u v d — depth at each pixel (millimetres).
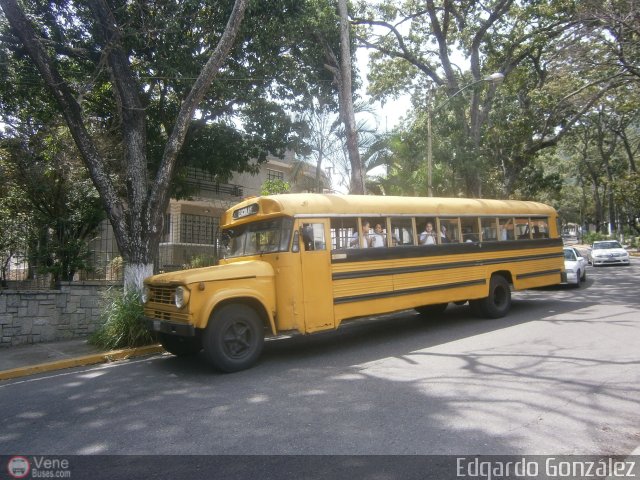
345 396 5707
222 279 6949
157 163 14430
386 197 9156
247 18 12695
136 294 9250
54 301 9953
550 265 12359
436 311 12047
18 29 9039
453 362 7160
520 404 5254
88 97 13203
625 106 26297
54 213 12023
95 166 9617
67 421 5238
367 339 9258
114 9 11266
